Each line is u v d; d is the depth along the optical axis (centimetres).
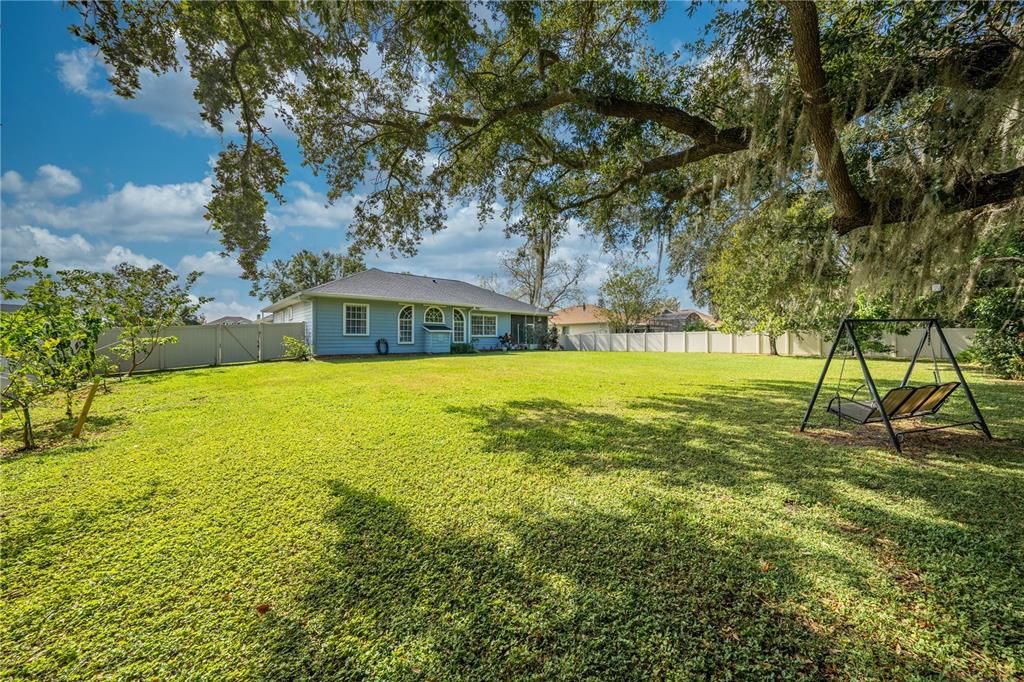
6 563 205
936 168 332
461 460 358
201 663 146
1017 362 799
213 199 300
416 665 145
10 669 144
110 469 336
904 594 179
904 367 1102
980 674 138
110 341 1065
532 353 1873
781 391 731
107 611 172
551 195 654
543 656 148
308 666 145
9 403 395
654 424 488
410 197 548
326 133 419
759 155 415
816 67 316
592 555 211
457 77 384
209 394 691
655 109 430
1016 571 194
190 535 232
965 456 368
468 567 202
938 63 317
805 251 506
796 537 228
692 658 146
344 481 310
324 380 873
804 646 151
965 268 398
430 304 1778
